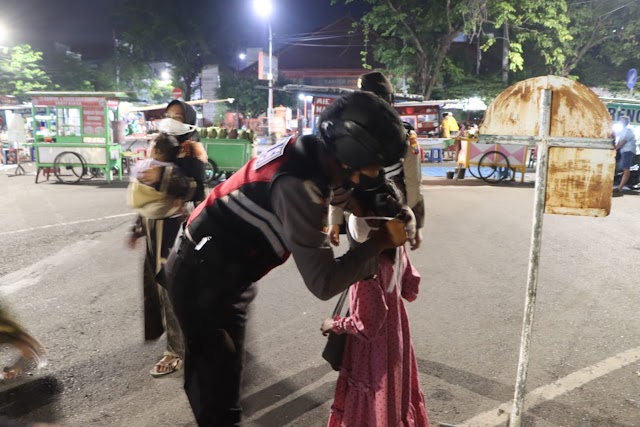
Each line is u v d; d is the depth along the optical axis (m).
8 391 3.20
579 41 26.77
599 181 2.41
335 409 2.35
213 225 1.96
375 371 2.21
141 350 3.76
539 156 2.46
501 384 3.35
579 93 2.37
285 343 3.92
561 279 5.48
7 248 6.45
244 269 1.99
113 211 8.92
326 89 16.81
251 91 37.34
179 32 36.50
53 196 10.59
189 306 2.04
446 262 6.02
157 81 34.09
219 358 2.07
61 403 3.09
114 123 12.83
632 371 3.53
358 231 2.11
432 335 4.05
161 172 3.15
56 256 6.13
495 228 7.89
